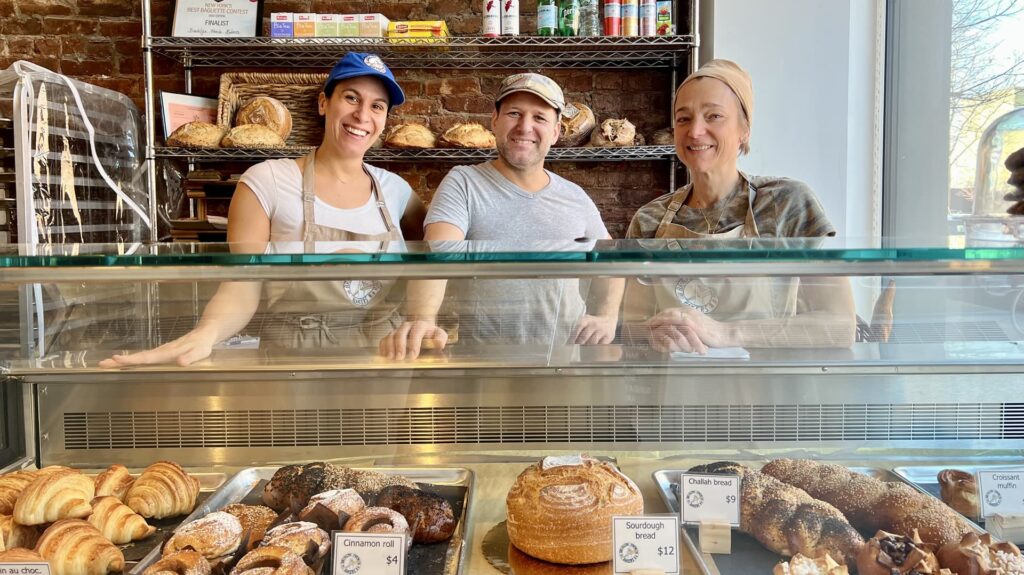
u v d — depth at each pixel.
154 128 2.83
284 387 1.10
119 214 2.55
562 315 1.01
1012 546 0.85
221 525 0.90
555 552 0.87
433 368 1.03
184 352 0.98
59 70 3.00
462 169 1.82
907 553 0.83
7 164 2.16
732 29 2.73
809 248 0.90
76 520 0.90
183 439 1.12
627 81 3.07
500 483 1.07
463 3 3.03
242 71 3.03
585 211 1.85
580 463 0.96
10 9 2.98
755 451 1.09
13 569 0.82
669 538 0.87
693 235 1.55
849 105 2.77
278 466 1.11
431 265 0.89
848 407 1.09
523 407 1.11
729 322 1.00
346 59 1.65
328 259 0.89
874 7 2.73
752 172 2.79
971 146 2.36
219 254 0.90
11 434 1.09
